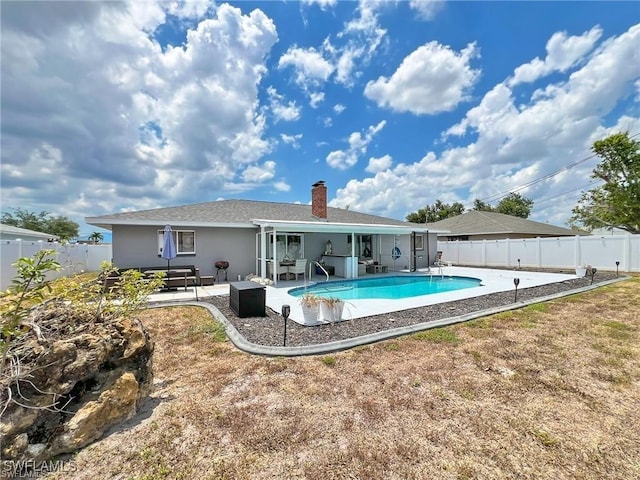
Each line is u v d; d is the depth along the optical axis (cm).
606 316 768
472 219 3177
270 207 2078
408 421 338
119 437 307
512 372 458
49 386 276
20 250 1273
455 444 301
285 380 435
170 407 364
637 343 575
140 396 362
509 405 370
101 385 320
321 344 561
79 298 379
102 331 333
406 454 287
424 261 2456
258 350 538
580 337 612
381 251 2256
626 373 452
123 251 1396
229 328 669
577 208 2845
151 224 1385
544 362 493
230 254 1620
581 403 373
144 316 798
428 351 541
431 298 1034
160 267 1419
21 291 268
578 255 1928
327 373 457
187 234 1525
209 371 465
